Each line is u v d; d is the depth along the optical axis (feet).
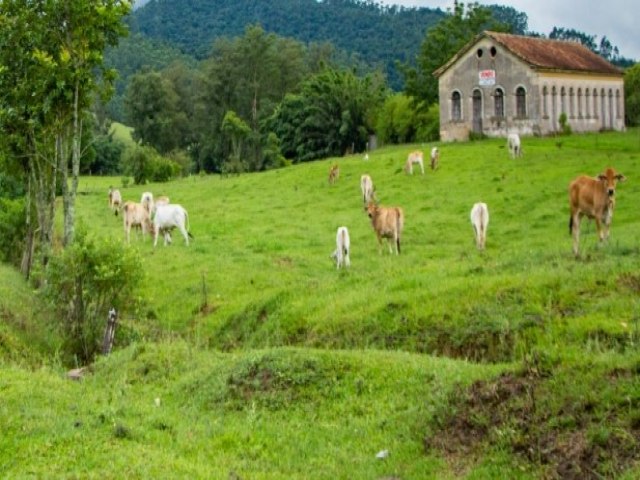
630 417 30.12
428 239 97.81
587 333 45.91
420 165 144.36
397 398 38.63
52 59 78.89
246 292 76.33
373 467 32.65
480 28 237.04
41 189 86.43
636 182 114.52
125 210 112.37
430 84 238.48
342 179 151.33
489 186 125.08
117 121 457.68
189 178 230.07
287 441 35.86
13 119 81.20
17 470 30.68
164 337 65.26
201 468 31.35
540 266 59.26
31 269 91.45
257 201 141.38
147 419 37.45
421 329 53.36
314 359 42.98
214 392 42.39
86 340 63.67
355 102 282.56
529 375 34.83
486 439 32.55
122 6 81.25
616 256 59.16
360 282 67.00
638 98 246.47
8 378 44.24
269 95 346.54
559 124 192.95
